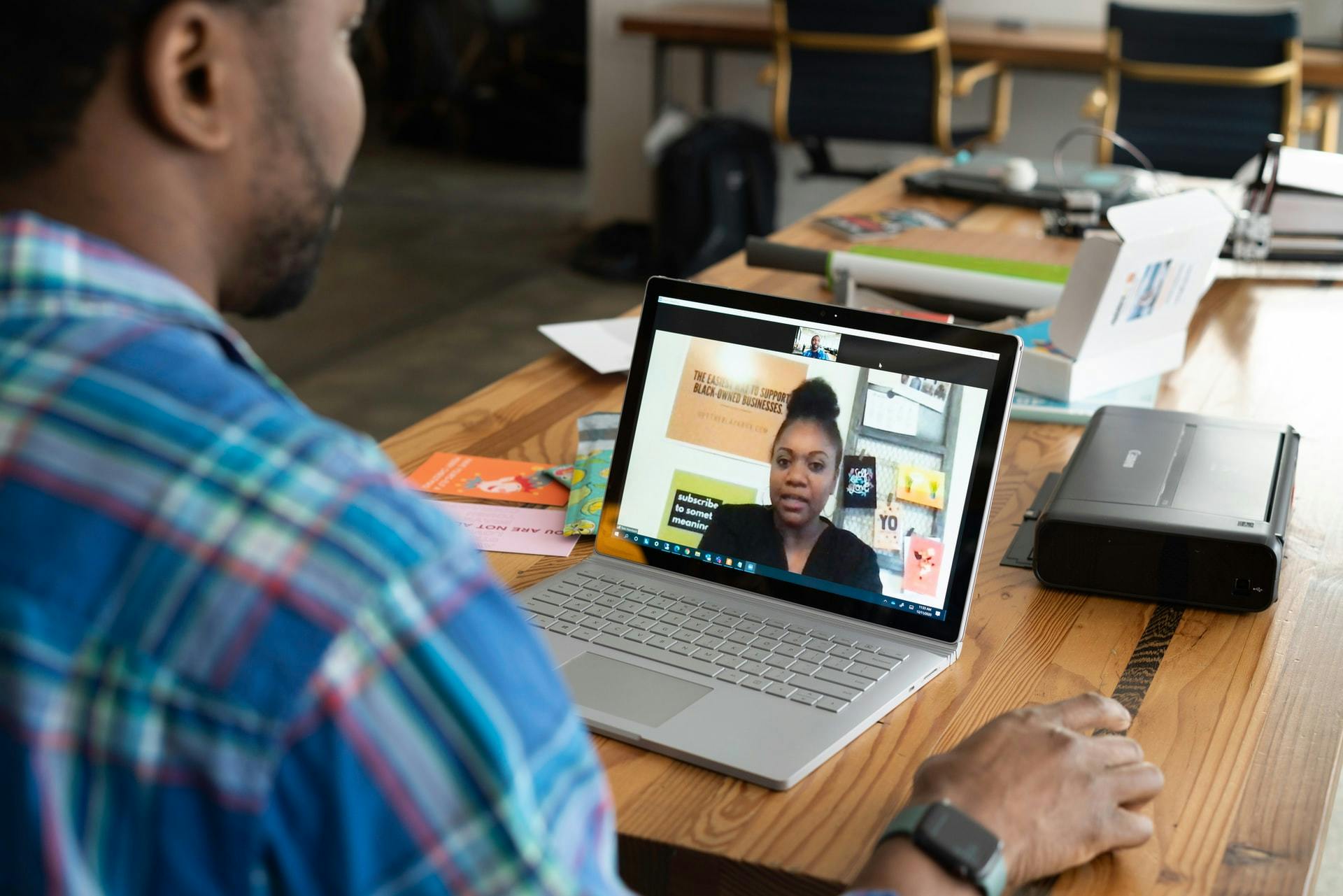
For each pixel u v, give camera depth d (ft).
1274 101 12.16
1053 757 2.58
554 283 15.38
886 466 3.36
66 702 1.43
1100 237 4.75
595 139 16.94
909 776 2.82
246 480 1.50
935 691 3.16
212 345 1.69
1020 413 4.97
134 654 1.43
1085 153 15.33
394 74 22.65
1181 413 4.27
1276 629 3.49
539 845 1.57
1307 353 5.66
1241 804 2.75
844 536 3.38
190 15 1.57
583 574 3.58
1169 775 2.85
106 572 1.45
